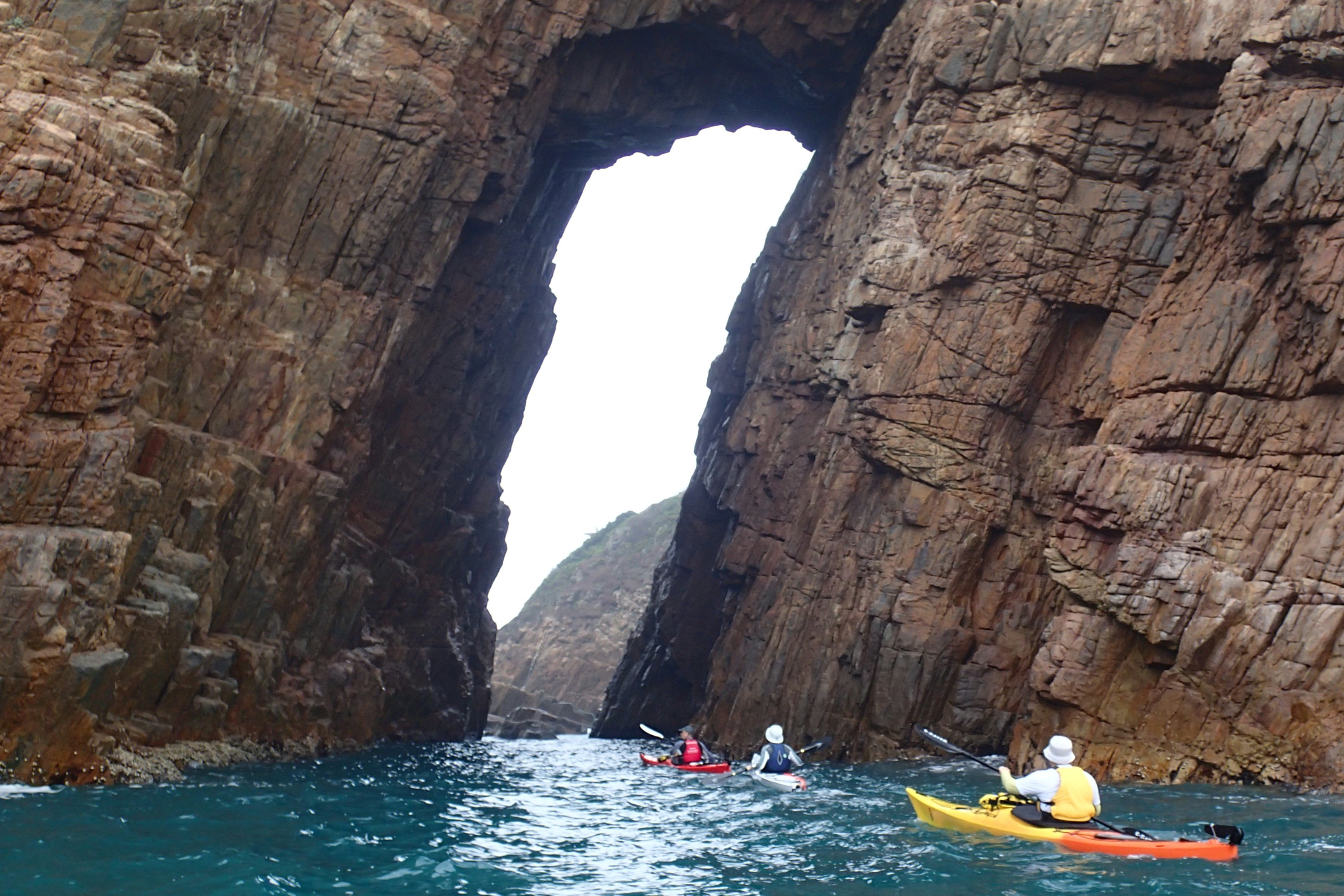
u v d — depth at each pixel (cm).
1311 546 1950
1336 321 1972
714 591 3662
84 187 1711
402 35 2614
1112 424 2234
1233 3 2308
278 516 2441
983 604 2469
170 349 2342
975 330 2506
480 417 3650
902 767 2281
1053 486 2417
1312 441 2009
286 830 1442
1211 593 1978
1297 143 2019
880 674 2467
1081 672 2083
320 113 2539
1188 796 1758
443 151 2752
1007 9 2602
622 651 6625
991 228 2506
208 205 2428
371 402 2705
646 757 2677
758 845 1414
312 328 2553
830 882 1175
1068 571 2175
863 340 2778
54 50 1939
